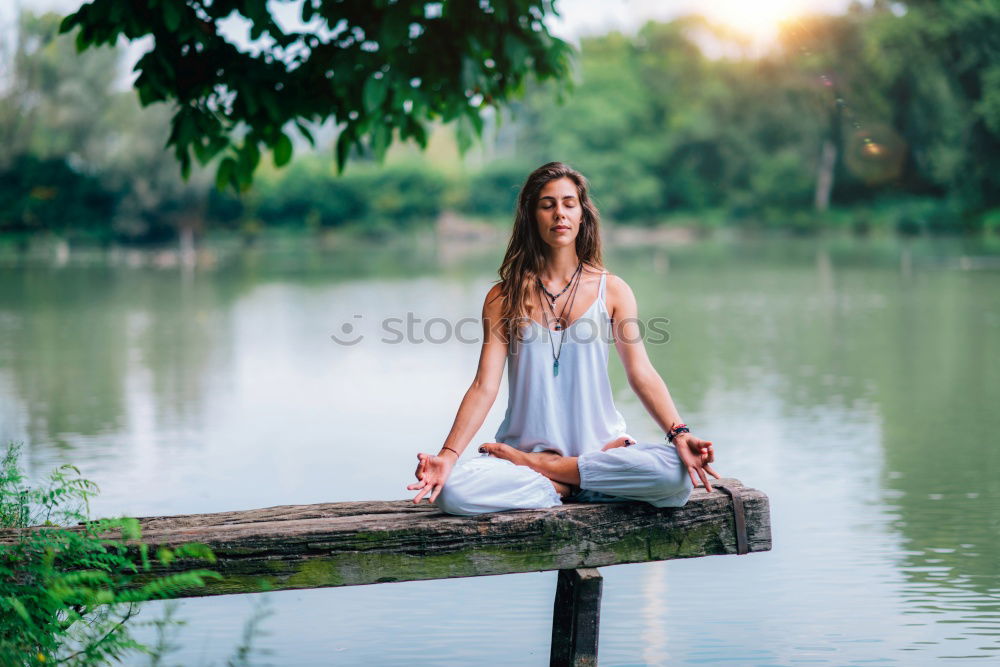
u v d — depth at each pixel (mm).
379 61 7738
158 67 7531
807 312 24391
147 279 40062
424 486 5074
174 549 4945
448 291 32344
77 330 22828
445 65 7941
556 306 5379
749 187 92438
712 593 7125
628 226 93562
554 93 9055
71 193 74062
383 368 16938
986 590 7020
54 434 12148
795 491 9422
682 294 29922
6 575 4875
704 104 92375
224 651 6277
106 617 5312
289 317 25047
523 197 5418
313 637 6523
